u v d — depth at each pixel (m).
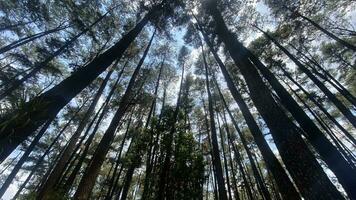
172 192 7.71
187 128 9.91
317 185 3.61
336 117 17.61
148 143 9.23
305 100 17.36
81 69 4.75
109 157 18.52
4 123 2.91
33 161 16.30
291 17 13.63
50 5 13.08
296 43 15.25
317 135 4.52
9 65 12.26
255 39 15.60
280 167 5.14
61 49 12.06
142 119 18.25
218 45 14.05
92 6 13.90
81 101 17.80
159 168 8.48
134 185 19.31
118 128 16.92
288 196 4.52
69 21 13.55
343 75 16.75
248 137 19.89
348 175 3.67
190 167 8.22
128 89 12.41
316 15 13.35
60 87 4.05
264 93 5.60
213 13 11.02
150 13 10.96
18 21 12.87
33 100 3.37
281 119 4.82
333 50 15.47
